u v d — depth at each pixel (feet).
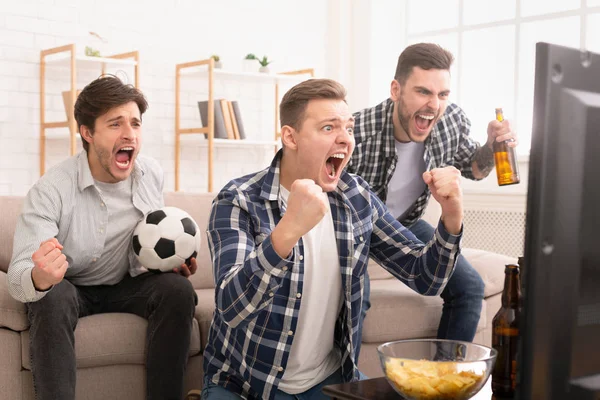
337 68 19.13
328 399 5.32
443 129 8.55
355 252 5.41
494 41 16.48
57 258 6.39
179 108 16.89
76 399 7.10
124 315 7.38
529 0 15.80
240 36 17.93
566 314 2.59
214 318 5.62
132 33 16.20
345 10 19.07
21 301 6.67
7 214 8.51
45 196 7.16
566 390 2.63
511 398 4.21
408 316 8.63
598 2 14.60
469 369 3.47
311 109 5.04
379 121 8.21
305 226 4.06
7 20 14.58
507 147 6.70
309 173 5.18
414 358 3.91
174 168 17.06
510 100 16.19
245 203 5.14
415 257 5.41
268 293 4.26
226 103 16.65
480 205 15.96
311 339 5.35
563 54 2.49
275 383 5.17
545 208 2.48
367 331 8.41
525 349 2.55
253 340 5.19
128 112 7.39
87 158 7.53
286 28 18.66
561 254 2.54
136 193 7.77
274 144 17.20
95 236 7.43
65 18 15.24
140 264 7.80
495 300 9.71
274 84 18.58
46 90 15.11
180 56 16.97
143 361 7.38
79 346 7.00
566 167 2.51
